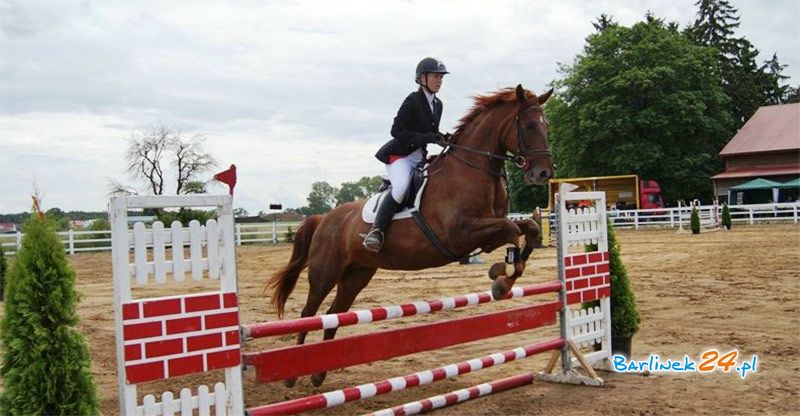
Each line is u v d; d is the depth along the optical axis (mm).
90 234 27922
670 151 42062
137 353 3723
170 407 3904
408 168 6004
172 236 3889
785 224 29938
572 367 6691
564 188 6637
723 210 28984
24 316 3578
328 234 6551
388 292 13305
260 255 24438
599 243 7121
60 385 3633
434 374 5465
